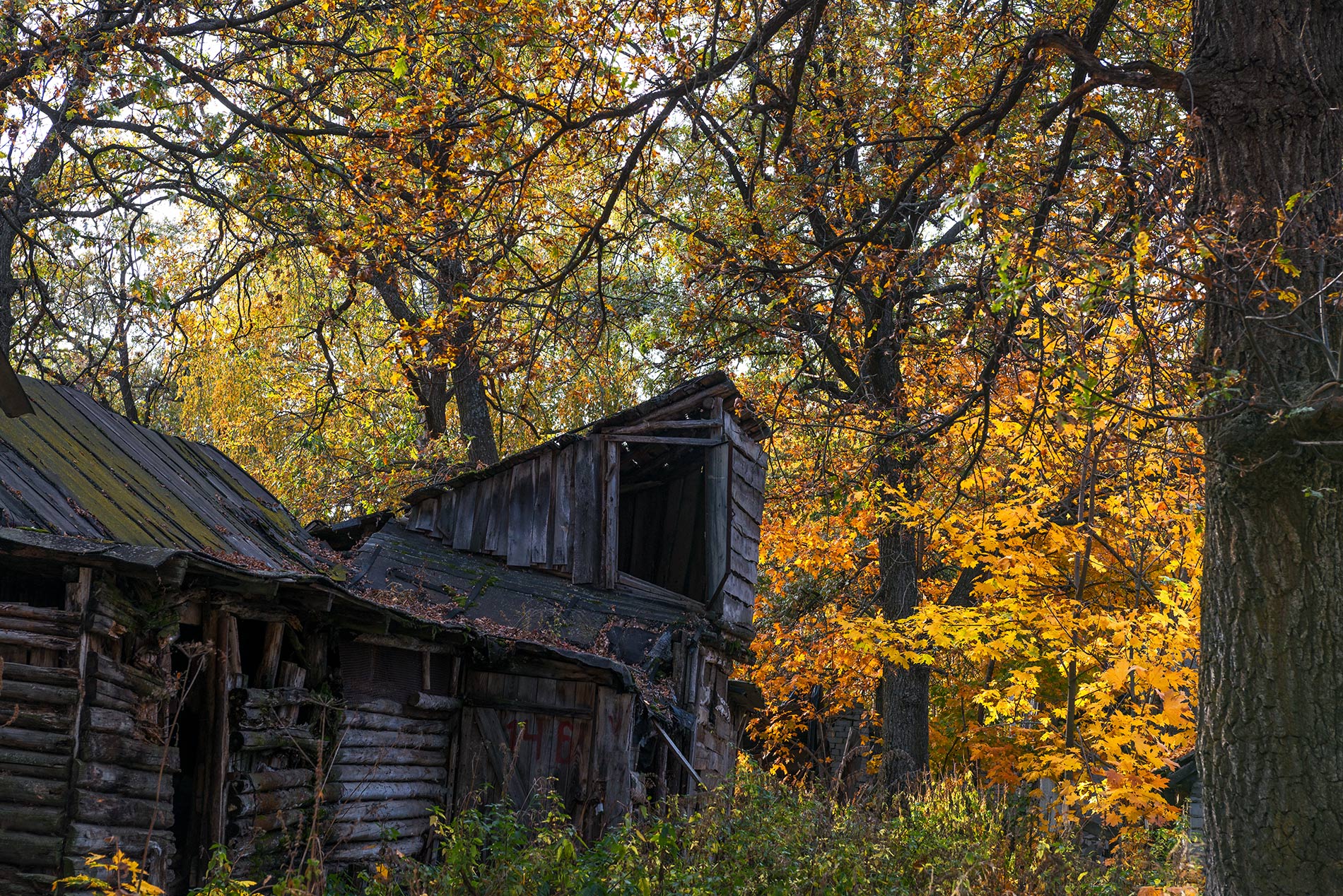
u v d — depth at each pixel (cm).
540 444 1367
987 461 1195
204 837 745
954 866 914
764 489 1667
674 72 924
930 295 1175
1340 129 638
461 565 1341
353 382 2169
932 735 2275
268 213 1384
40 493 824
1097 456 877
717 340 1521
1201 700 634
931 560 1791
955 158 945
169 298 1466
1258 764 591
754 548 1528
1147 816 1056
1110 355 840
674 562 1570
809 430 1562
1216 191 661
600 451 1348
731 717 1602
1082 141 1109
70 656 657
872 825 980
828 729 2389
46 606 711
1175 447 883
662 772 1223
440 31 1002
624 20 919
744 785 996
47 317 1556
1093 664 1234
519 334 1156
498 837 792
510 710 1134
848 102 1308
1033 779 1169
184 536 955
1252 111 645
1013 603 1126
